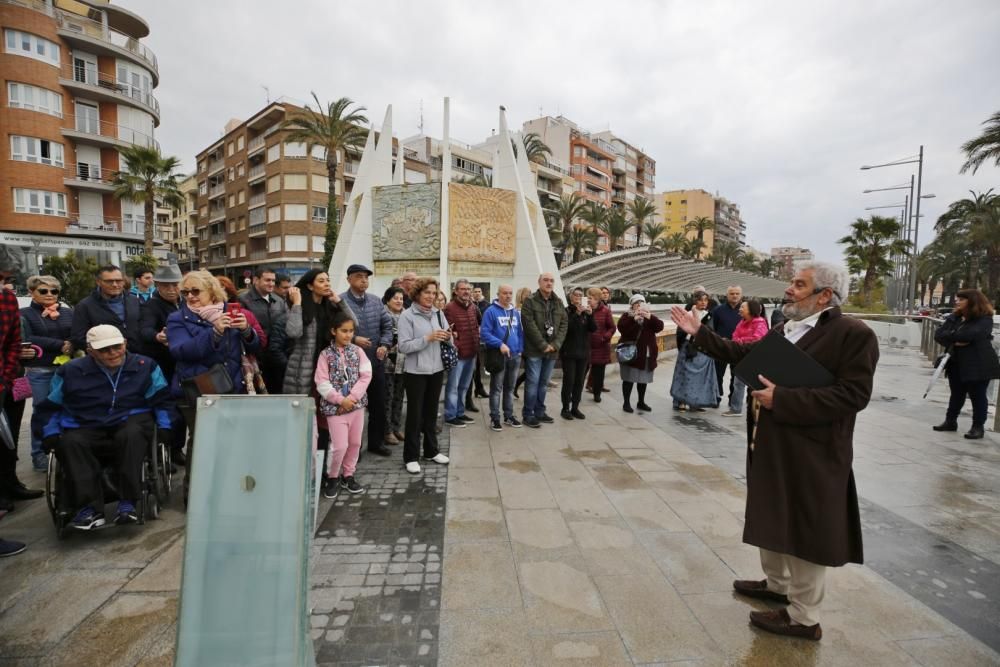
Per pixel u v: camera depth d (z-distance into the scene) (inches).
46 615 99.3
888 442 229.9
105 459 140.7
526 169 495.8
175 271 182.4
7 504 147.4
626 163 2780.5
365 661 86.4
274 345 191.2
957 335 237.5
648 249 840.9
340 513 145.6
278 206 1519.4
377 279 466.6
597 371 305.9
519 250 468.1
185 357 145.5
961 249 1549.0
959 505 158.1
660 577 114.1
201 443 59.7
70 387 135.1
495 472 180.9
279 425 60.7
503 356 233.3
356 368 161.3
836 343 91.7
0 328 140.3
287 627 57.2
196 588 57.5
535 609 101.7
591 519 143.3
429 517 143.3
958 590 111.5
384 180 498.9
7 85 992.9
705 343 108.5
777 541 91.7
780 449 93.5
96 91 1106.1
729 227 4207.7
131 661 87.2
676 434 235.1
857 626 98.4
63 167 1071.6
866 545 132.1
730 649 91.0
